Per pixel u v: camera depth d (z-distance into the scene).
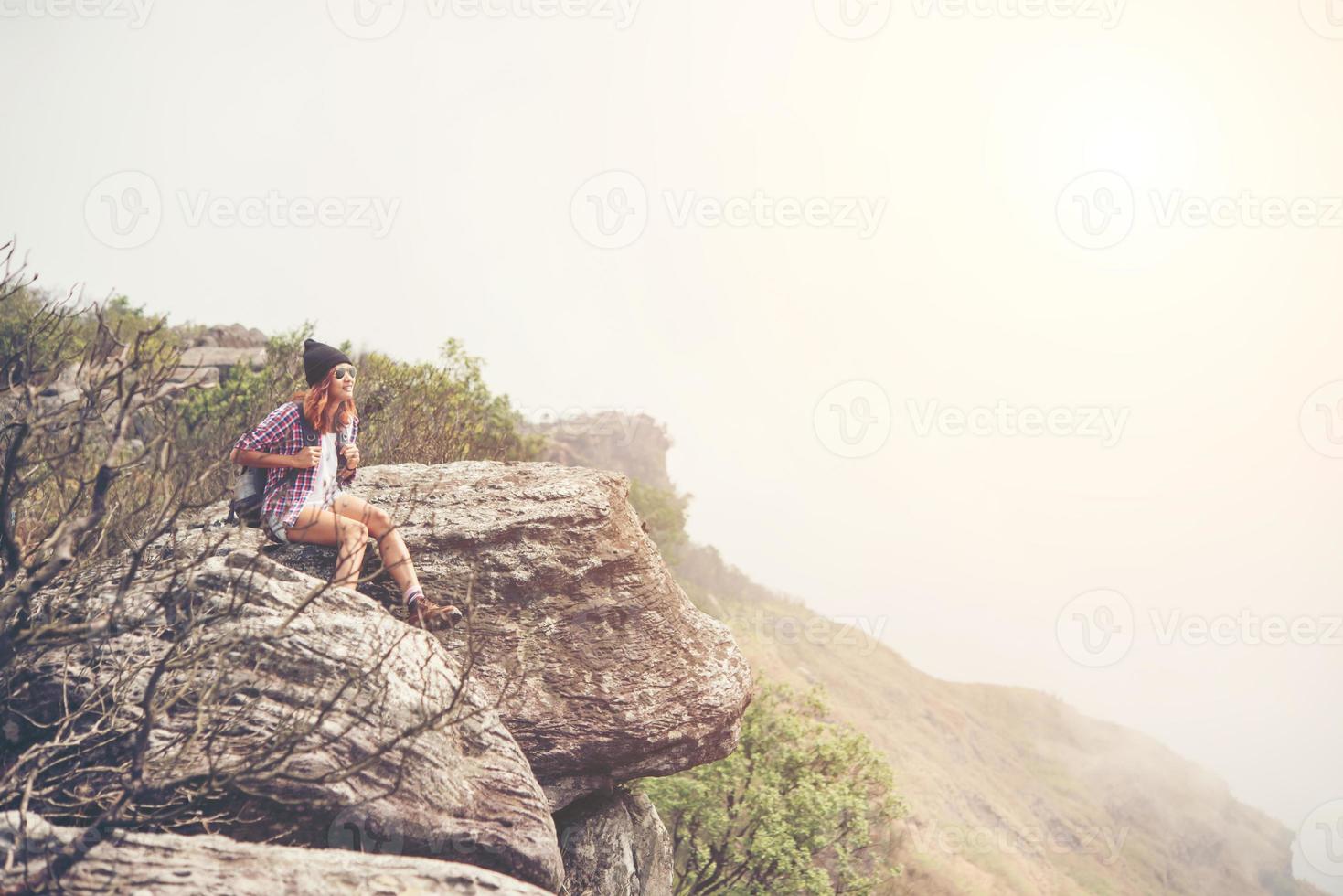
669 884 6.78
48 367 4.05
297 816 3.57
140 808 3.22
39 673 3.69
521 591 5.55
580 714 5.32
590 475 6.38
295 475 5.09
